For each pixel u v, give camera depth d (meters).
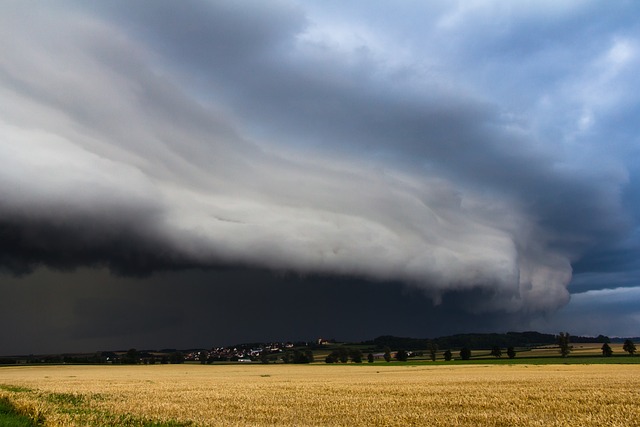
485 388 45.84
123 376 88.75
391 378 67.56
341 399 37.59
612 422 25.92
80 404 35.00
